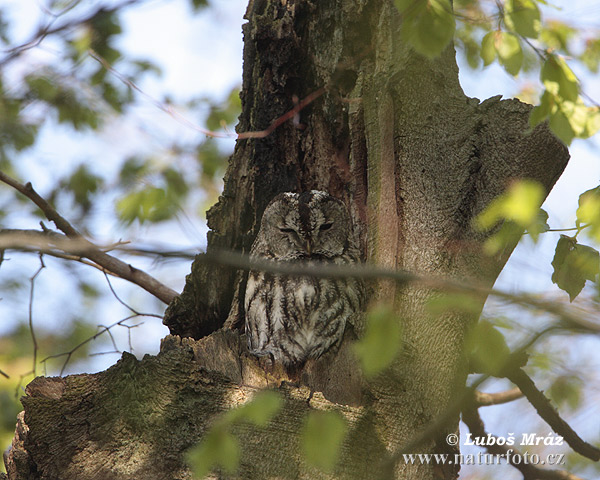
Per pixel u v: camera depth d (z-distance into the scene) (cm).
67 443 809
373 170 1005
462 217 955
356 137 1067
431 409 858
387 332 593
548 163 970
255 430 798
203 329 1183
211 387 830
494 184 961
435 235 948
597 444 1059
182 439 795
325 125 1170
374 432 821
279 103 1159
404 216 967
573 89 784
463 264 934
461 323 907
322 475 784
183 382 828
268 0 1169
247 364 884
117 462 791
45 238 633
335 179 1201
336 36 1105
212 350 886
